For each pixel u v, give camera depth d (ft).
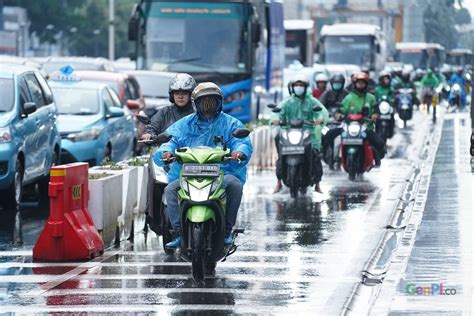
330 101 175.73
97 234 94.68
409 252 92.84
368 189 148.36
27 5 639.76
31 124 128.67
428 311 69.97
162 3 237.25
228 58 236.43
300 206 129.49
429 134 262.67
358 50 403.95
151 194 93.40
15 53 507.30
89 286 79.92
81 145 147.33
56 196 90.94
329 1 551.59
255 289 78.74
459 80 411.75
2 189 122.21
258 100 249.34
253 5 237.86
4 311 71.36
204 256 78.84
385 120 223.10
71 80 158.71
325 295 76.59
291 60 414.00
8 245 100.22
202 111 81.82
